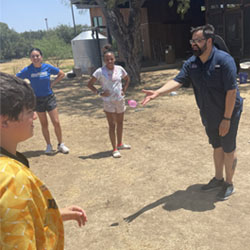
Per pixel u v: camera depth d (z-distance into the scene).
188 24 23.39
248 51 17.06
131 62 13.54
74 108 10.12
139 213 3.58
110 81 5.10
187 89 11.10
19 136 1.13
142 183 4.32
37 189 1.08
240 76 11.32
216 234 3.09
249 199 3.67
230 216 3.37
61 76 5.66
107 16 13.25
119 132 5.67
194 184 4.16
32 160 5.60
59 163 5.36
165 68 19.56
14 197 0.98
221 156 3.80
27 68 5.42
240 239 2.98
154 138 6.19
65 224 3.51
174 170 4.64
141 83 14.16
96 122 7.97
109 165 5.06
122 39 13.32
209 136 3.69
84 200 4.01
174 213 3.51
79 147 6.11
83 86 15.38
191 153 5.24
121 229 3.31
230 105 3.22
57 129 5.81
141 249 2.96
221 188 3.92
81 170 4.97
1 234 0.96
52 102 5.66
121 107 5.36
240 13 16.89
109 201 3.92
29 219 1.01
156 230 3.24
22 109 1.08
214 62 3.19
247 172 4.37
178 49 23.47
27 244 0.98
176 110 8.29
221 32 18.61
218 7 18.50
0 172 0.98
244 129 6.18
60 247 1.24
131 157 5.31
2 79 1.05
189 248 2.91
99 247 3.06
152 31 22.30
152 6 21.95
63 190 4.34
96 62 21.27
